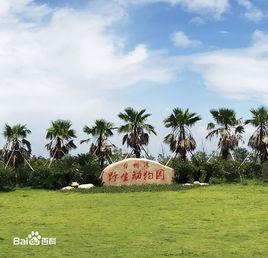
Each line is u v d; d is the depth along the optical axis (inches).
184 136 2112.5
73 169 1825.8
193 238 884.6
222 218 1098.1
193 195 1505.9
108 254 761.6
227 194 1514.5
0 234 932.0
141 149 2138.3
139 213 1192.8
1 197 1598.2
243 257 742.5
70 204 1381.6
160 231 954.1
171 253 765.3
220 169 1871.3
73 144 2235.5
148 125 2146.9
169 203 1357.0
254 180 1898.4
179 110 2123.5
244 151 2158.0
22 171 1889.8
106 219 1110.4
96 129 2182.6
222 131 2111.2
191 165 1854.1
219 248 802.2
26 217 1154.0
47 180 1818.4
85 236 907.4
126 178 1804.9
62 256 749.3
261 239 871.1
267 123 2144.4
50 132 2212.1
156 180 1813.5
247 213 1160.8
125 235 916.0
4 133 2080.5
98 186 1796.3
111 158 2187.5
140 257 740.7
